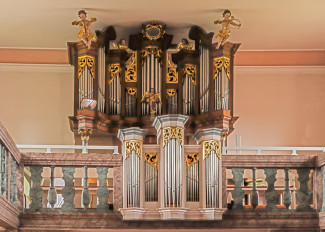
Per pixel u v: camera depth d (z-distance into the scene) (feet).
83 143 55.57
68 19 58.65
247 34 61.82
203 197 43.91
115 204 44.27
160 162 44.11
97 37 59.06
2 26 59.88
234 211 44.73
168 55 60.95
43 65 64.34
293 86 65.00
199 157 44.50
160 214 43.60
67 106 64.08
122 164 44.57
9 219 40.01
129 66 60.80
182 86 60.29
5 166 39.06
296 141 64.49
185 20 59.52
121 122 59.16
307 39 62.64
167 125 44.27
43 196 47.67
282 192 48.16
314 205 45.29
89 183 49.26
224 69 59.16
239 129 64.54
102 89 59.31
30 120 63.62
